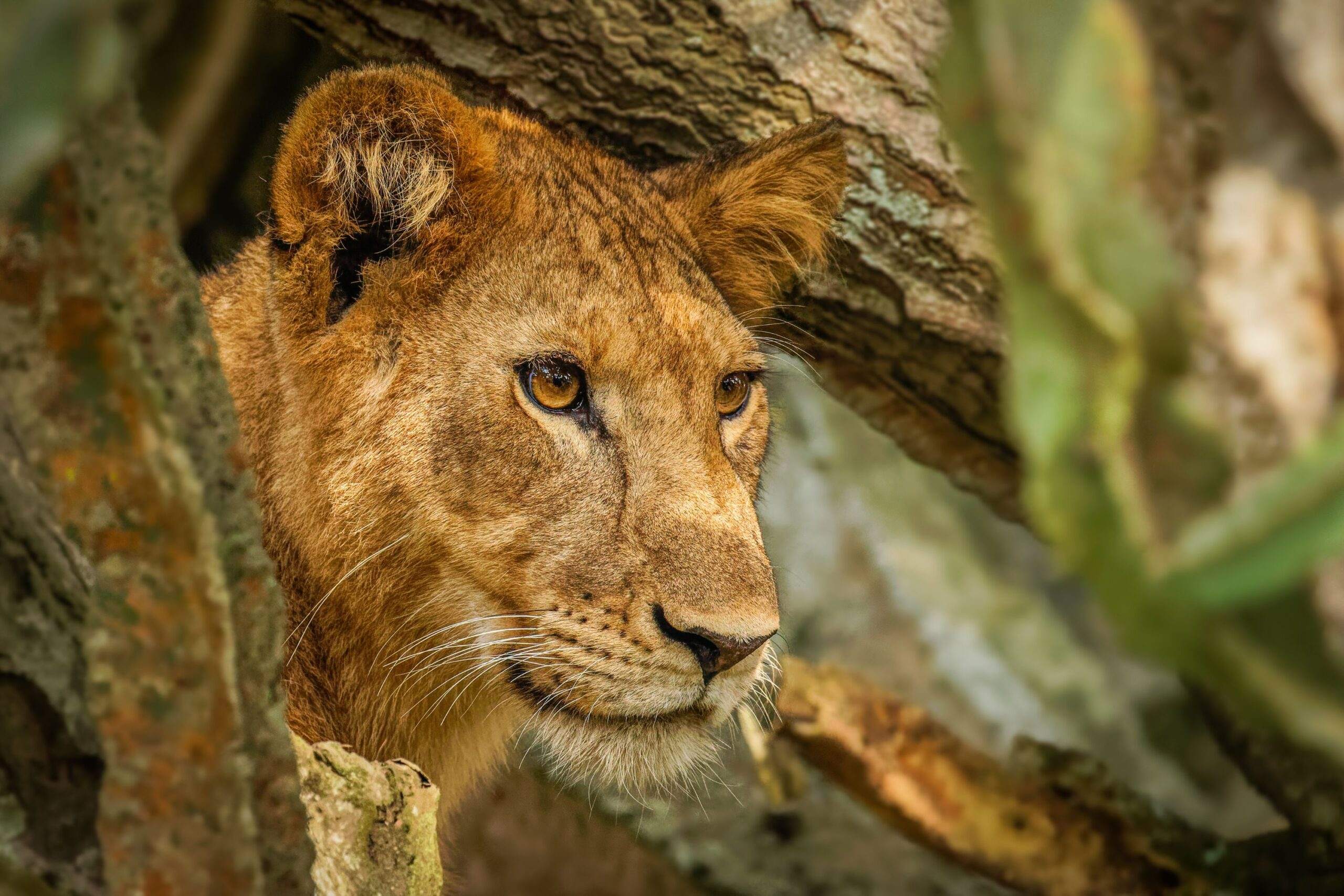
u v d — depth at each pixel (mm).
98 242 3623
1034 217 2660
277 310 7051
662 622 6777
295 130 6723
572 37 7652
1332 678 2830
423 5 7543
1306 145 3916
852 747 8781
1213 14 3943
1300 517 2553
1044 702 15953
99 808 3822
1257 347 3912
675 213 7953
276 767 4215
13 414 3676
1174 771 16516
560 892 10805
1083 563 2779
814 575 15602
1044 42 2613
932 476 17516
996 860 8922
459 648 7223
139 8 3512
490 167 7027
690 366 7188
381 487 6992
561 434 6980
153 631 3793
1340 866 8133
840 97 7895
